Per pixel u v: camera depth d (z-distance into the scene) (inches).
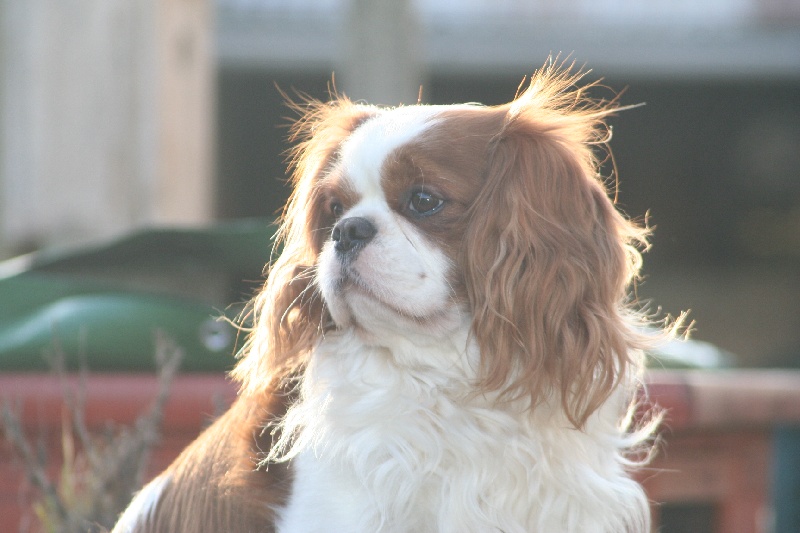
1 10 331.0
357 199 184.7
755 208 1093.1
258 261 269.1
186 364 238.8
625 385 190.5
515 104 193.5
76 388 225.0
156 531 194.9
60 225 333.1
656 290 1090.7
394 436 179.6
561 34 785.6
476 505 179.6
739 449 254.4
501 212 180.9
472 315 180.4
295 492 180.9
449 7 820.0
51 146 331.9
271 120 912.9
